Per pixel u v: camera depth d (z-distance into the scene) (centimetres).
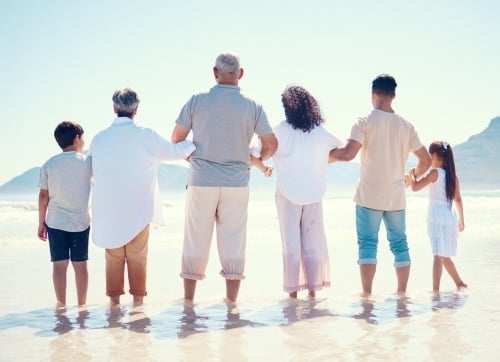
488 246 947
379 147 508
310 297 491
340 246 982
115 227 464
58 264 477
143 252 474
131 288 474
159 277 668
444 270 707
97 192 468
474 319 386
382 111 512
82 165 480
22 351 309
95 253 871
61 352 307
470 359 291
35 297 519
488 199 2645
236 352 304
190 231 476
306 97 498
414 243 1027
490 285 582
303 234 497
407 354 299
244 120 471
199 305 450
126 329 359
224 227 475
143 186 470
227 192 469
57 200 477
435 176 559
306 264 494
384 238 1104
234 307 438
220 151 468
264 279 656
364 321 379
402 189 520
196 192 470
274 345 317
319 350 307
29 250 897
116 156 467
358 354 299
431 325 367
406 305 443
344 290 575
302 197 488
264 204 2492
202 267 477
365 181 514
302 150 492
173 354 300
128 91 477
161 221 483
